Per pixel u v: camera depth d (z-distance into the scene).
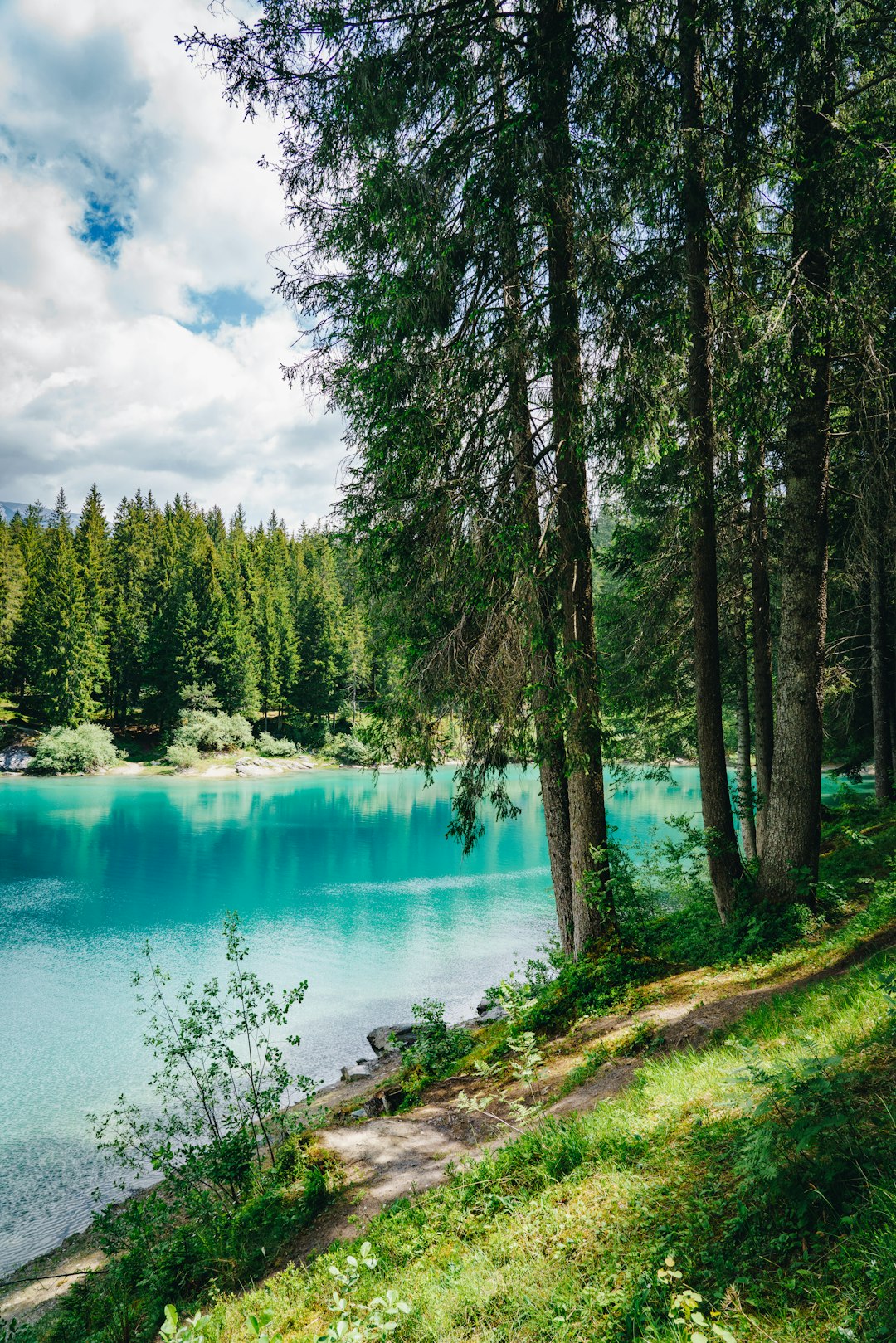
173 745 64.19
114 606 71.69
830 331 7.60
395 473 8.38
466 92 7.72
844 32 7.43
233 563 79.81
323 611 75.62
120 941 19.50
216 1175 6.99
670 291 7.93
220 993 15.94
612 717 15.69
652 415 8.05
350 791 55.75
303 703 76.31
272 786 57.84
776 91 7.42
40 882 25.98
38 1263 8.09
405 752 9.93
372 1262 3.67
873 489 10.06
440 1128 6.92
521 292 8.81
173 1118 7.62
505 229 7.69
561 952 10.89
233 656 68.62
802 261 8.15
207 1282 5.55
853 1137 3.07
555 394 8.64
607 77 7.45
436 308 7.87
